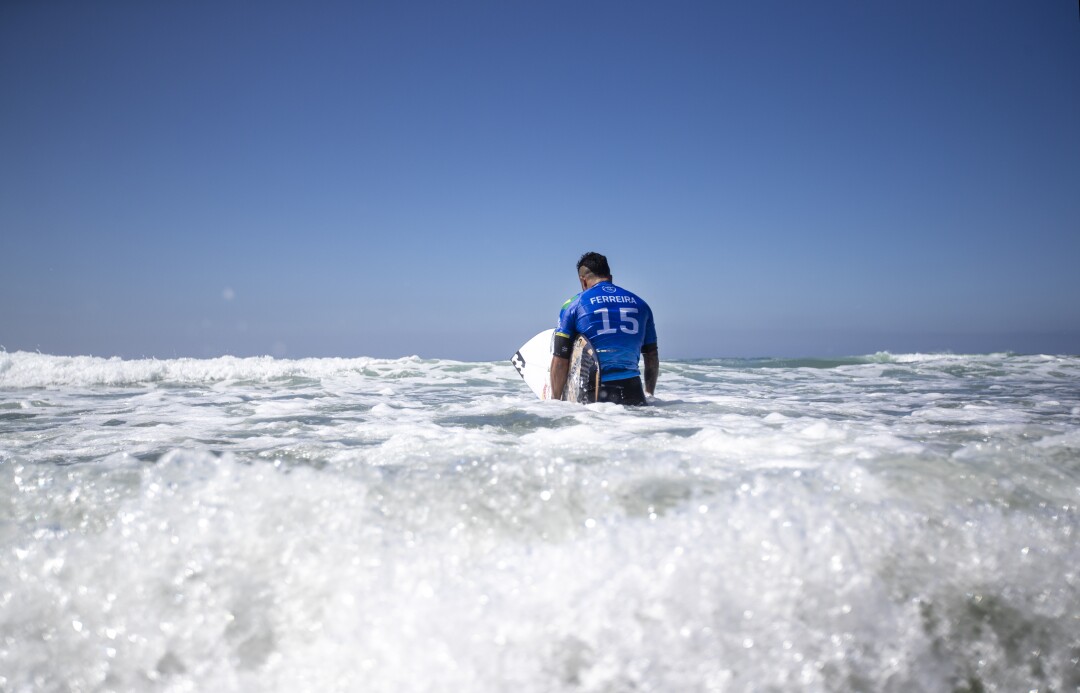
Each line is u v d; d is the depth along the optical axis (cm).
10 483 161
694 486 159
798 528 137
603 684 105
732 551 130
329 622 116
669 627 114
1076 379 651
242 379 638
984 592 129
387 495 150
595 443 233
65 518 144
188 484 155
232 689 108
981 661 117
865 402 422
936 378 669
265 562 129
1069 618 126
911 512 146
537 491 153
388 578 124
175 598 123
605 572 124
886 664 114
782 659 112
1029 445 202
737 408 373
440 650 109
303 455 208
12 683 109
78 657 114
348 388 573
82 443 259
